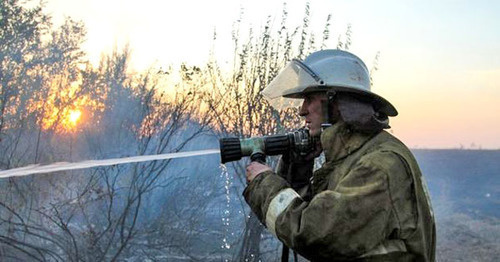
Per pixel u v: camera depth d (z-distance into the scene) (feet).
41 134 19.72
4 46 21.35
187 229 19.29
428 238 5.63
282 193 5.61
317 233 5.03
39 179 17.16
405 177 5.44
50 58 22.15
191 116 20.02
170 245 17.85
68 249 15.38
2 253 15.53
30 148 19.03
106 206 17.97
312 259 5.22
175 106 19.75
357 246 5.02
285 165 6.61
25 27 21.86
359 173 5.33
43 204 17.12
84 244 16.12
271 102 7.88
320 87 5.98
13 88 19.92
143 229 18.19
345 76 5.95
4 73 20.25
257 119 19.58
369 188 5.19
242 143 6.30
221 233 19.54
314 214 5.10
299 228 5.19
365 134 5.80
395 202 5.26
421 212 5.52
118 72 21.94
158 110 19.79
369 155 5.50
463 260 28.53
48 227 16.93
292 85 6.61
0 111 19.16
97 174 17.89
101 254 16.31
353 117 5.72
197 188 19.74
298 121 19.30
